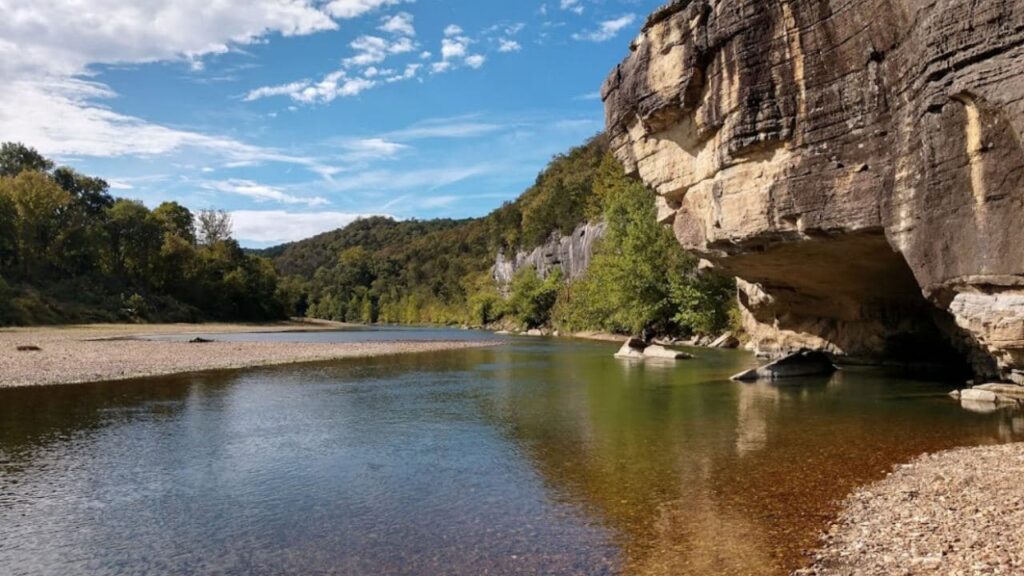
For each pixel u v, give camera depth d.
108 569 8.67
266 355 44.94
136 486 12.65
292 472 13.66
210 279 127.38
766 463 13.48
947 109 15.84
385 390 26.62
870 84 19.02
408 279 199.62
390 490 12.25
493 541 9.46
